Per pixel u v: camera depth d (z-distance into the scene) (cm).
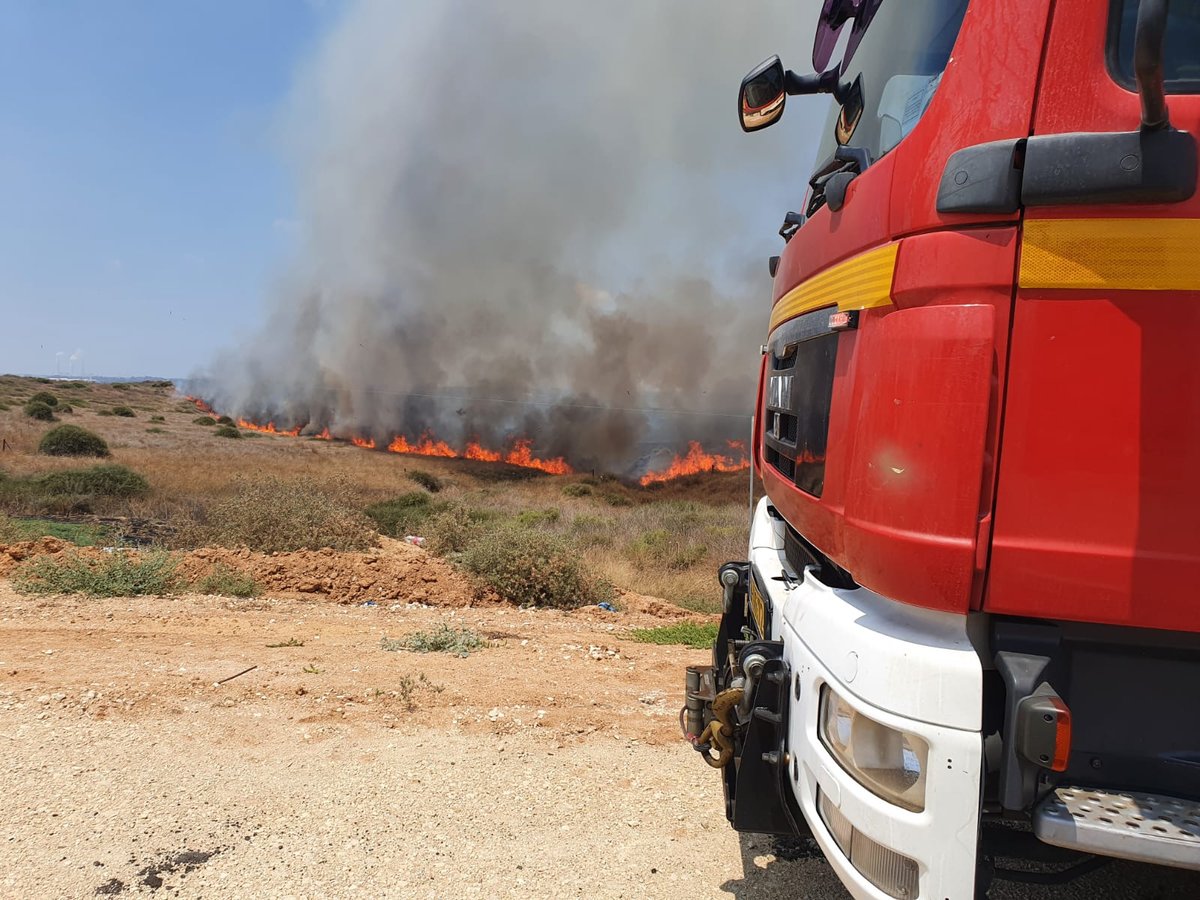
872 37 240
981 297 159
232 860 298
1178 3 159
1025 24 158
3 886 277
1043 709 151
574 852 307
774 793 226
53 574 850
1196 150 148
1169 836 146
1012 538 158
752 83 293
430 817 333
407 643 640
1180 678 161
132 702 458
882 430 172
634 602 1001
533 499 3127
